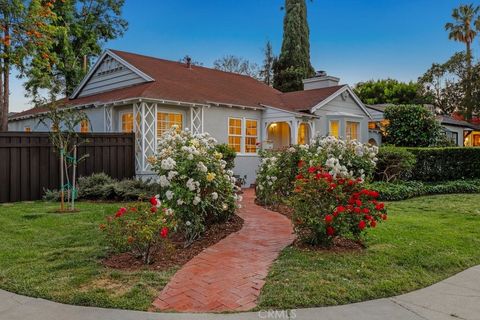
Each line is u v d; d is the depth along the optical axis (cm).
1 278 405
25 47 1509
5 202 905
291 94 1819
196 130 1283
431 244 542
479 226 675
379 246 524
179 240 560
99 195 944
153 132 1158
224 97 1434
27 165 942
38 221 673
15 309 334
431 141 1833
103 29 2439
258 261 467
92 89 1648
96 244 530
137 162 1140
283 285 383
